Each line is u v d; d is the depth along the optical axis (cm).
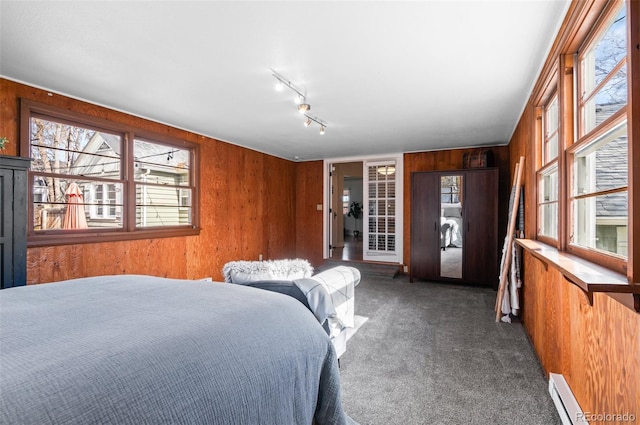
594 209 156
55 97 290
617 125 128
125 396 69
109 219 346
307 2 166
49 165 298
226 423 85
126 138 352
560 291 190
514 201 328
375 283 513
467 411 178
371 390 200
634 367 106
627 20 102
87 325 95
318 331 129
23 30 194
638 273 97
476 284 503
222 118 377
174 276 407
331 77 260
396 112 352
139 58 229
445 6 169
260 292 142
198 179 445
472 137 473
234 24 187
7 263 202
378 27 189
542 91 243
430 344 270
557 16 175
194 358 86
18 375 66
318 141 505
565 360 182
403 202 589
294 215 686
